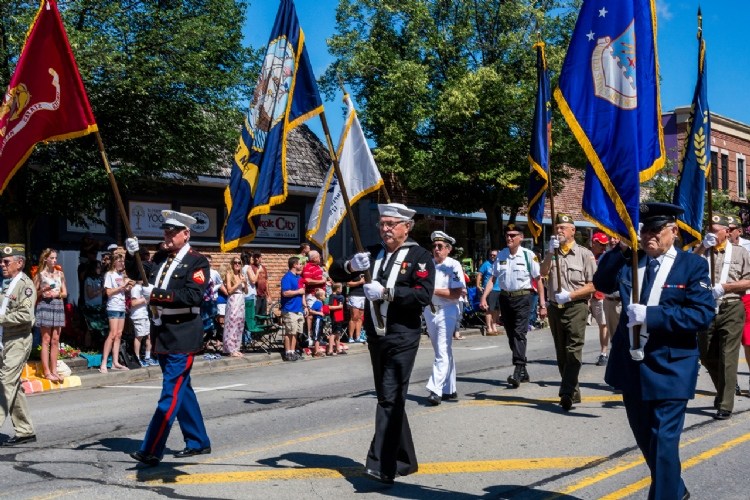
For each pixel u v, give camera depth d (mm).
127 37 12938
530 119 21062
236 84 15102
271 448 6930
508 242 10219
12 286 7289
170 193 18875
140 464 6402
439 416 8234
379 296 5500
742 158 41031
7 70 11227
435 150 21828
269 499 5348
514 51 21531
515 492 5449
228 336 14328
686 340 4582
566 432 7371
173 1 13852
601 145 5613
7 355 7309
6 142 6930
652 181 29984
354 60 22125
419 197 24406
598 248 12289
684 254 4637
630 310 4531
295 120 6574
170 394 6285
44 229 16219
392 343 5586
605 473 5906
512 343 10266
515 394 9617
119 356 13250
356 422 8141
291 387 10953
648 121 5797
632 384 4656
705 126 8500
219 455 6680
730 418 7930
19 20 10859
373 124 22703
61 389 11469
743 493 5363
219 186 19656
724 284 7203
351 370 12938
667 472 4418
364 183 7266
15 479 6000
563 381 8484
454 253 24344
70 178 12797
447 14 22562
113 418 8773
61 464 6477
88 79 11891
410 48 22453
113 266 12703
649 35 5820
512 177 21188
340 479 5844
